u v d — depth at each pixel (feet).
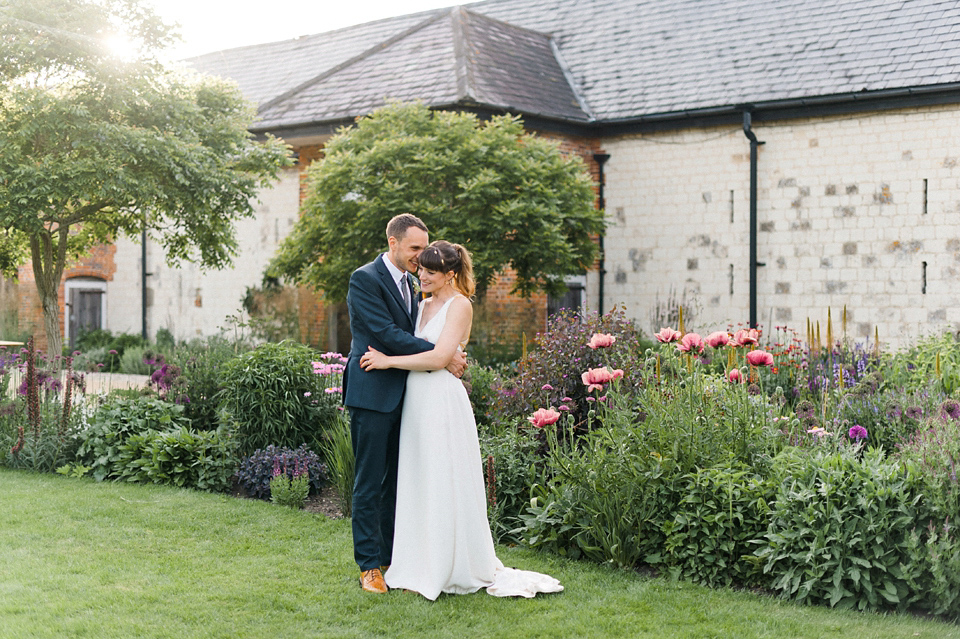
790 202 39.45
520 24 53.06
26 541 15.69
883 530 12.50
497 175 32.14
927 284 36.27
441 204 32.63
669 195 42.50
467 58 41.93
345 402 13.60
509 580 13.60
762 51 42.11
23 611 12.19
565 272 34.94
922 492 12.52
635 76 44.62
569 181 34.37
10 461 22.41
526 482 16.87
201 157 32.58
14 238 35.63
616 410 16.01
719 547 13.79
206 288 52.54
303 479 19.15
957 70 35.40
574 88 45.75
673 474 14.51
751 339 15.98
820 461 13.74
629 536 14.57
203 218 34.37
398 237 13.66
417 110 34.73
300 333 46.29
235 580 13.73
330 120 42.55
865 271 37.68
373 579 13.38
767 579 13.57
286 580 13.76
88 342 54.39
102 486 20.36
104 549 15.29
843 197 38.14
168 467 21.03
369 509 13.52
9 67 30.19
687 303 42.16
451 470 13.34
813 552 12.71
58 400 24.26
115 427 22.41
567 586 13.66
